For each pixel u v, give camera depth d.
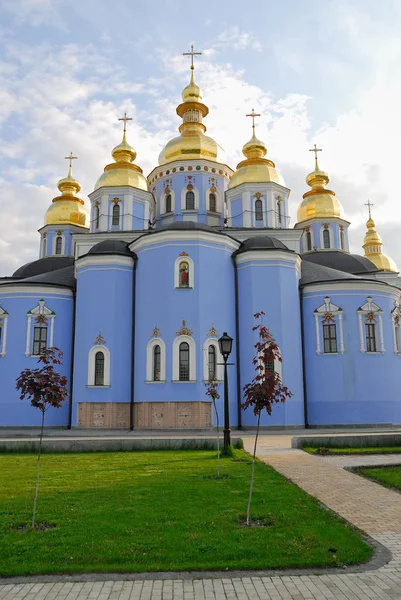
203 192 41.03
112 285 33.09
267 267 33.47
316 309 34.38
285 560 7.99
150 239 32.75
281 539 8.95
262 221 40.50
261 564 7.82
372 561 8.16
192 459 18.03
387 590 7.08
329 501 12.09
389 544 9.00
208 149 42.75
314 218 48.84
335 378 33.25
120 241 35.22
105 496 12.16
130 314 33.22
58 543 8.73
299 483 14.07
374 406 32.88
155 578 7.47
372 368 33.34
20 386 11.14
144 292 32.59
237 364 32.62
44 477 14.58
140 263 33.38
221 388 31.00
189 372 30.39
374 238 59.66
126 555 8.15
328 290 34.41
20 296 34.84
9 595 6.91
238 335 33.06
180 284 31.67
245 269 33.62
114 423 31.38
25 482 13.84
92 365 32.19
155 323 31.56
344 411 32.81
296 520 10.12
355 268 45.41
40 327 34.78
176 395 30.14
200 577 7.49
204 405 30.27
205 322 31.34
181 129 44.84
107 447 20.22
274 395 11.53
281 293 33.22
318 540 8.91
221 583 7.29
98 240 38.66
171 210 41.19
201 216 40.62
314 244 48.53
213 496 12.16
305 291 34.97
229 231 38.62
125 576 7.52
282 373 32.19
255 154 43.91
